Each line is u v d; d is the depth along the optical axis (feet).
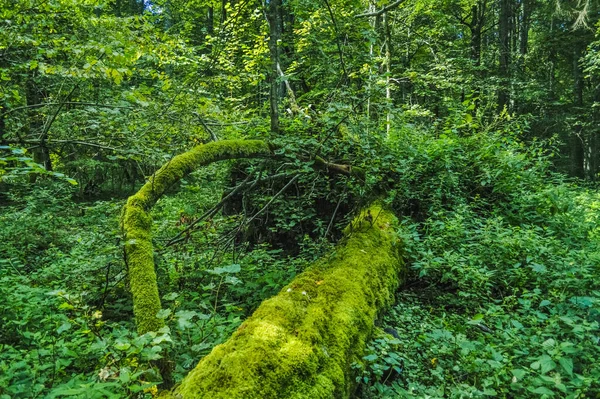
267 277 14.56
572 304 11.00
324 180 19.29
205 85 20.74
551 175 23.44
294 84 37.35
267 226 21.15
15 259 19.04
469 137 22.11
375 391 8.58
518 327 9.29
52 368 8.06
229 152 13.89
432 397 7.82
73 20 18.51
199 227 17.46
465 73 43.21
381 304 11.01
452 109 23.49
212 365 6.41
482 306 12.71
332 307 8.95
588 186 41.24
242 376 6.08
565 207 17.54
